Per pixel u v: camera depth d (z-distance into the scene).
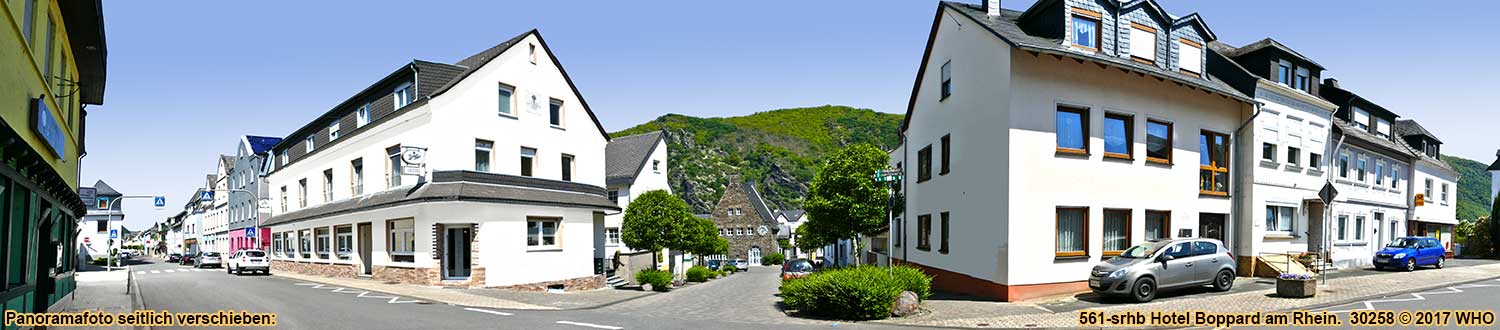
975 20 17.28
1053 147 16.33
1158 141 18.08
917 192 22.86
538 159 25.70
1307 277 14.91
